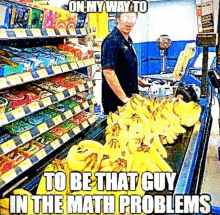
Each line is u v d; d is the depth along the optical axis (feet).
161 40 14.97
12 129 8.00
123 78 12.19
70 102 10.48
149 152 5.39
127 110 7.64
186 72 13.38
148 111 7.57
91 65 11.23
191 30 15.14
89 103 11.07
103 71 11.98
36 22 8.20
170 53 15.58
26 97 8.39
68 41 11.39
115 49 11.75
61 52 10.08
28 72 7.86
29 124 8.46
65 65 9.32
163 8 15.28
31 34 7.73
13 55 8.45
